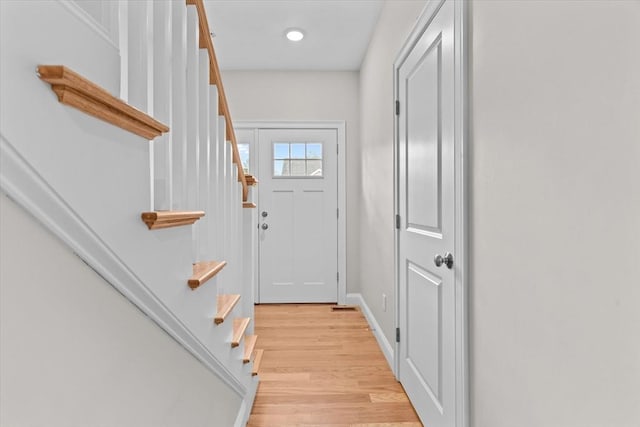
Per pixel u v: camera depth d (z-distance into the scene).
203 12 1.25
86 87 0.52
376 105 2.84
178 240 0.92
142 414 0.77
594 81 0.71
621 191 0.65
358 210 3.83
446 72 1.40
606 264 0.69
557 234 0.82
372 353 2.57
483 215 1.15
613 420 0.68
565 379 0.80
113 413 0.66
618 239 0.66
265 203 3.85
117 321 0.68
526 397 0.93
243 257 2.10
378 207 2.78
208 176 1.33
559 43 0.80
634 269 0.63
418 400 1.78
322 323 3.24
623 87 0.65
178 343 0.97
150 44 0.99
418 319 1.79
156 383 0.84
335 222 3.88
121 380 0.69
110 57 0.70
